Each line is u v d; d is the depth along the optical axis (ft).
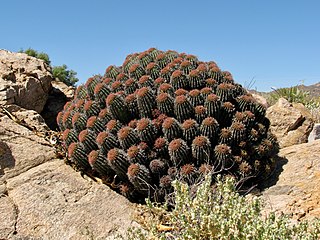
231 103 18.62
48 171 17.92
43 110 27.63
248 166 17.07
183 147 16.55
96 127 18.29
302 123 23.61
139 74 19.81
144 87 18.26
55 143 20.57
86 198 16.51
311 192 16.30
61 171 18.11
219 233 9.83
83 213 15.61
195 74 18.94
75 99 22.06
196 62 20.75
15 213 15.37
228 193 11.16
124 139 17.06
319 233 10.80
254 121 18.74
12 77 25.04
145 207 16.37
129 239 11.57
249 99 19.01
